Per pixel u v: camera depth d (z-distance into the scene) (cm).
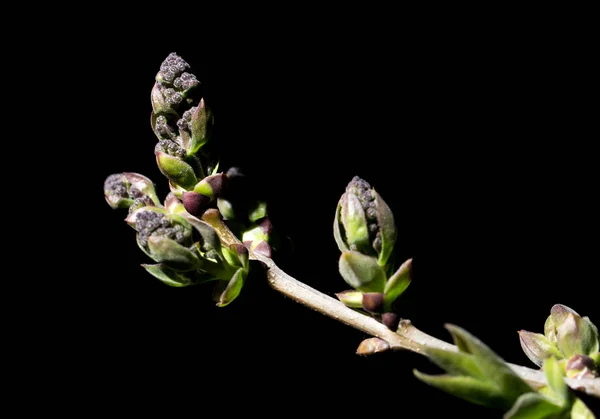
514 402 22
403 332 24
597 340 24
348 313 25
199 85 26
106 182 27
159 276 25
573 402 22
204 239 25
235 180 27
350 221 24
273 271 25
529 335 25
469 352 23
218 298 25
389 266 25
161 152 26
